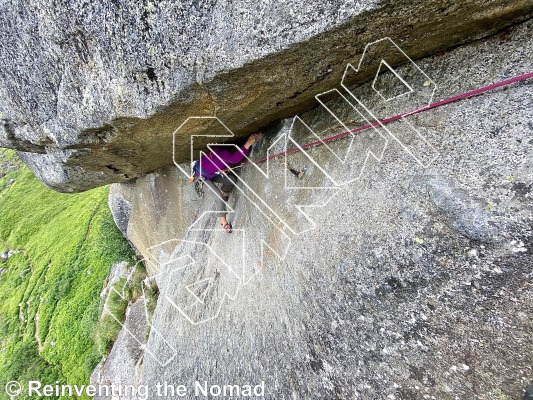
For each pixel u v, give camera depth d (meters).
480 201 1.67
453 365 1.72
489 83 1.83
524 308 1.52
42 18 2.26
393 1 1.50
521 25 1.79
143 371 5.94
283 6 1.65
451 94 1.98
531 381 1.49
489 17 1.70
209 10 1.81
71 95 2.63
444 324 1.76
